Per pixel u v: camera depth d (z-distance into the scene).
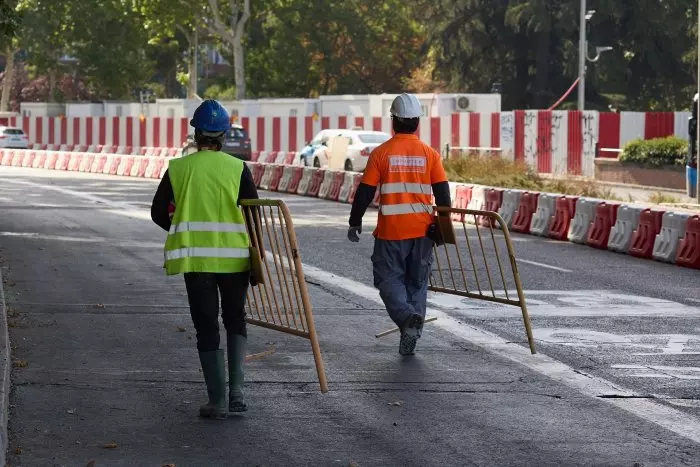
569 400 21.66
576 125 108.88
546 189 76.62
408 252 25.50
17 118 190.38
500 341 27.56
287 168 91.06
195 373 23.64
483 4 178.25
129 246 48.25
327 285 36.75
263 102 159.12
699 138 68.75
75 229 55.75
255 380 23.14
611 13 171.75
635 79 183.38
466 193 66.00
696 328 29.80
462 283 38.12
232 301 20.00
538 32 177.62
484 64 184.62
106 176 112.25
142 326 29.03
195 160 19.80
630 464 17.53
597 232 51.59
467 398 21.77
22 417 19.83
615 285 38.38
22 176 110.31
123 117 172.00
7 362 22.00
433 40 185.62
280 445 18.44
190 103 168.88
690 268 44.12
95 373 23.44
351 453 18.02
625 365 24.92
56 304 32.34
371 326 29.55
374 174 25.33
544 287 37.56
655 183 96.19
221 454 17.89
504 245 51.69
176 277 38.41
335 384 22.84
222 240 19.58
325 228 57.28
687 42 177.75
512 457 17.86
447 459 17.72
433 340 27.59
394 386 22.73
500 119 117.19
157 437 18.81
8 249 46.78
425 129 126.81
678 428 19.69
